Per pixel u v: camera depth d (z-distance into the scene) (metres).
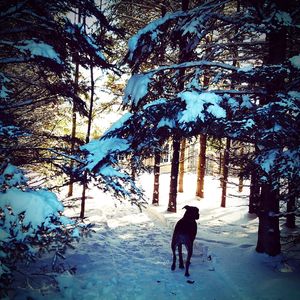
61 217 5.08
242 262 8.02
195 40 8.46
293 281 6.64
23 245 4.45
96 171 6.26
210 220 13.78
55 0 5.67
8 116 5.82
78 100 7.30
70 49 6.50
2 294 4.76
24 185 5.31
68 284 6.29
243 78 7.27
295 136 6.24
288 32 8.16
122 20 14.25
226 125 6.51
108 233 10.76
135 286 6.60
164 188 21.89
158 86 9.09
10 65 7.86
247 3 7.94
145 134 6.91
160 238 10.64
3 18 5.41
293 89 7.33
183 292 6.41
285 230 12.02
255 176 7.69
